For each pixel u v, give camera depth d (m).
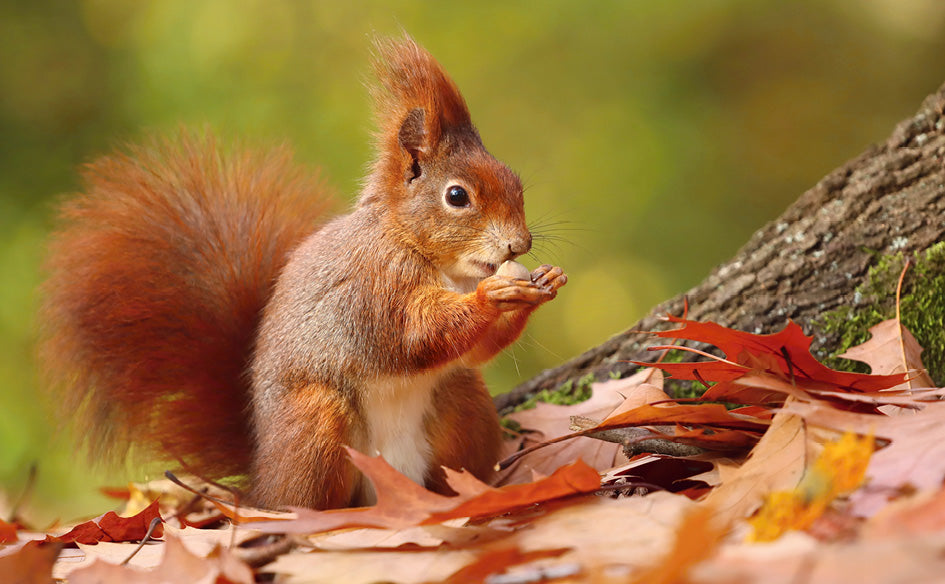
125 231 2.59
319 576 2.42
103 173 2.61
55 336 2.59
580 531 2.42
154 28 3.89
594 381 2.62
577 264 3.89
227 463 2.57
